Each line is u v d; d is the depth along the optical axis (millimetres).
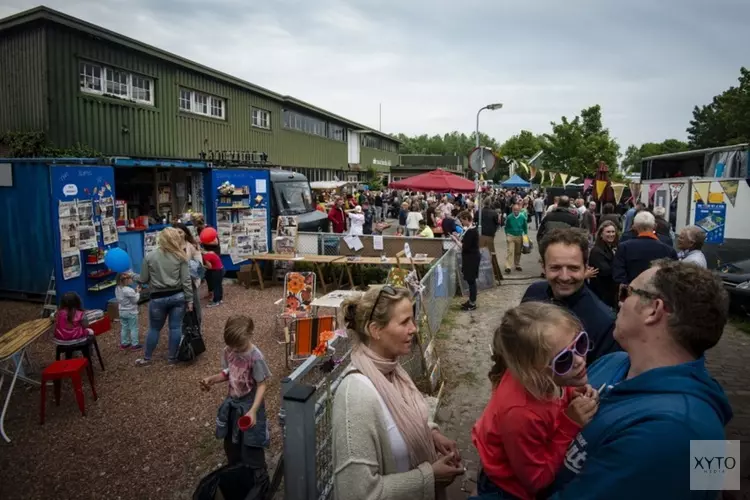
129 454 4504
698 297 1507
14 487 4031
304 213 15703
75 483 4090
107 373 6301
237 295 10719
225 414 4008
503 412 1734
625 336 1683
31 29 12031
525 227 13367
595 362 2244
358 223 16188
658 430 1341
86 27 12781
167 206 12156
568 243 2783
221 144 19516
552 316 1703
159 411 5309
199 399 5574
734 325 8250
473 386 5852
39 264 8969
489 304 9812
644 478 1317
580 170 39062
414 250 12047
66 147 12570
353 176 37844
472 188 17203
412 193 34156
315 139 29547
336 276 11789
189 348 6383
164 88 16141
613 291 5746
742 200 10633
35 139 11961
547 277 2861
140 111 15086
